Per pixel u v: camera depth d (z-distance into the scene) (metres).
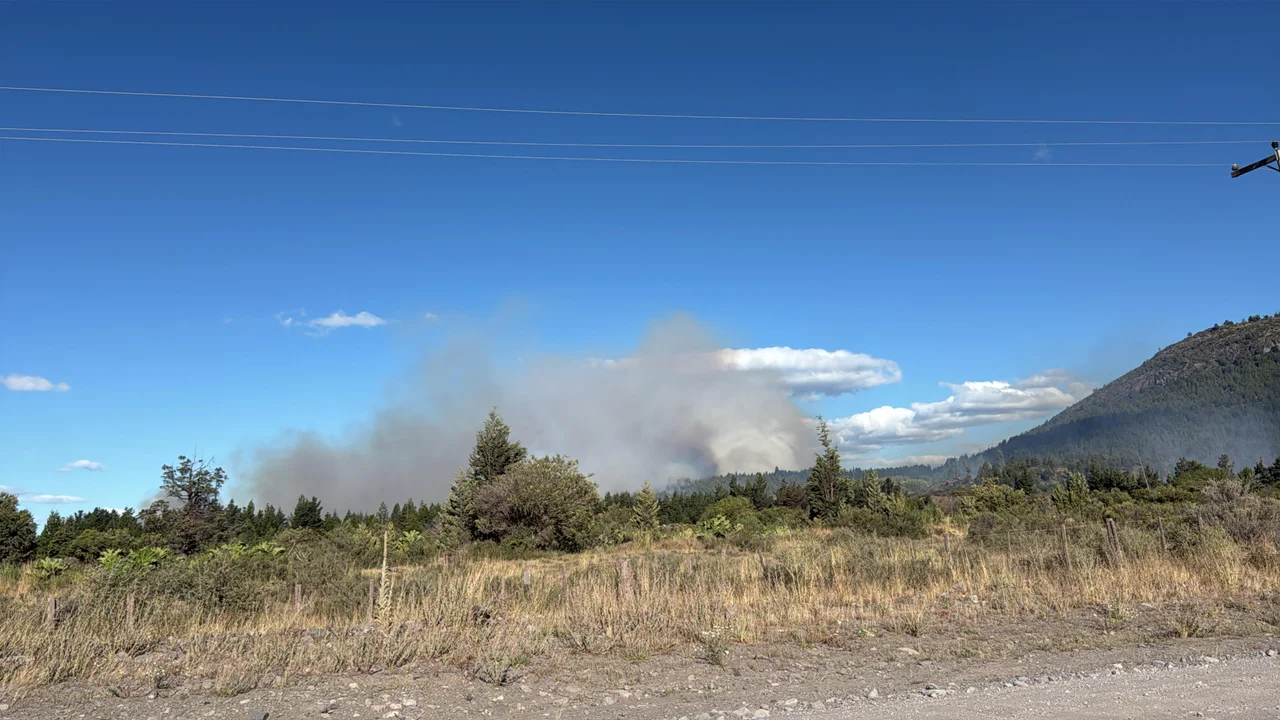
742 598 14.06
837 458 78.06
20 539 42.97
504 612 12.86
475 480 51.81
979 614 12.55
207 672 9.47
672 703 7.55
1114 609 12.07
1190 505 22.38
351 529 49.06
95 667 9.49
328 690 8.37
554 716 7.18
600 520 47.53
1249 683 7.16
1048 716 6.20
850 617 12.65
